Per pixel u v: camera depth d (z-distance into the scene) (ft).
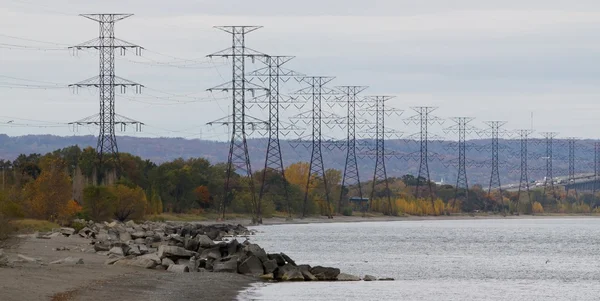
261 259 646.74
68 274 538.06
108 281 526.16
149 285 529.04
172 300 474.08
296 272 632.38
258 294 533.96
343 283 627.05
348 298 541.34
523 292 627.46
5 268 533.96
